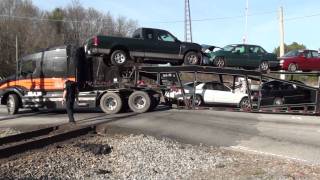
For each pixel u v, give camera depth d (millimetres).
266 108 24234
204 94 26125
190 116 22188
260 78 24484
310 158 13922
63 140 16156
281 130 18750
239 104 26172
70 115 19969
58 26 82375
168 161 13211
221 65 25047
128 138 16766
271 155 14352
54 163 12461
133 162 12906
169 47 23312
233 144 16125
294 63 28453
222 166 12688
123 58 22672
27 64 24438
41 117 23188
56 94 23844
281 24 38219
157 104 24406
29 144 14477
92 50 22500
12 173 11227
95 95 23906
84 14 82562
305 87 24188
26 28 78375
